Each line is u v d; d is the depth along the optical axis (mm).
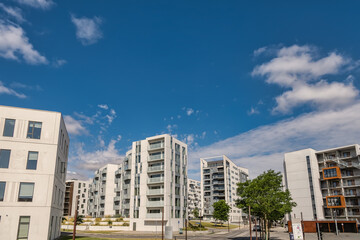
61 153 40969
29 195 33812
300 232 35000
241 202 42188
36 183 34406
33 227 33125
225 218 90125
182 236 55469
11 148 34344
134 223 73875
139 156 79625
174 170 76938
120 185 96875
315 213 83500
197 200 176750
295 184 89875
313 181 85812
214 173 130500
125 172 89000
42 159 35406
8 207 32562
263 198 37781
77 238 42562
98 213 106562
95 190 111875
